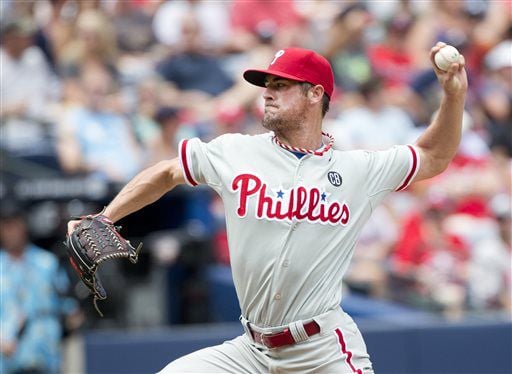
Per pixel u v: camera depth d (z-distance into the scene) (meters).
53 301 27.89
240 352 16.77
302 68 16.05
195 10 39.53
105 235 15.78
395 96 39.66
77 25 36.22
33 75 35.16
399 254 33.38
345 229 16.12
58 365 27.86
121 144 33.31
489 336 29.06
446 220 34.69
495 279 33.47
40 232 30.50
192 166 16.23
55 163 30.95
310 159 16.06
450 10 45.09
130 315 30.75
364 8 42.59
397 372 28.48
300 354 16.08
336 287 16.11
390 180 16.64
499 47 44.72
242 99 36.69
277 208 15.77
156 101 35.47
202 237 32.00
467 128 39.81
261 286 15.94
